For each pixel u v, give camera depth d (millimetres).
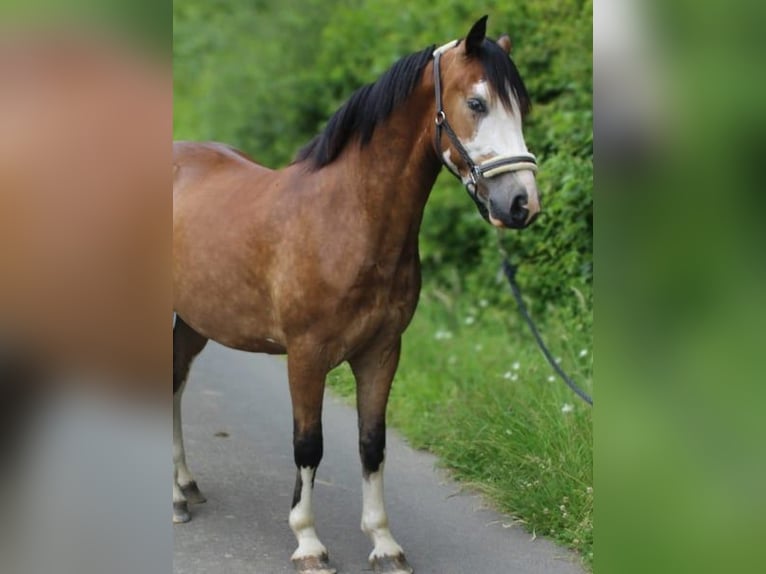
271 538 3383
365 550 3320
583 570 3197
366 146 2887
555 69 5430
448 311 6230
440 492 3900
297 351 2984
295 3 9133
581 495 3443
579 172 4871
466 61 2721
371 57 7633
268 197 3121
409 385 5062
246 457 4250
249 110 9656
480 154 2668
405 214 2902
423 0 6586
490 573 3180
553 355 4828
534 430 3906
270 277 3047
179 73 11812
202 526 3471
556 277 5207
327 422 4816
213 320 3289
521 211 2617
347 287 2891
